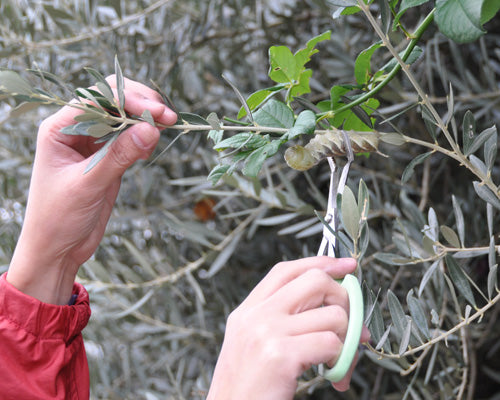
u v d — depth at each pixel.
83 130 0.67
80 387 0.91
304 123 0.67
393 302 0.77
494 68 1.36
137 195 1.63
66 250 0.86
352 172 1.38
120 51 1.61
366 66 0.75
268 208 1.31
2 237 1.71
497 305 1.22
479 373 1.57
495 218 1.23
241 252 1.70
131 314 1.45
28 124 1.75
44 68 1.59
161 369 1.79
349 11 0.71
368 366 1.49
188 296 1.75
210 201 1.58
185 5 1.61
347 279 0.67
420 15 1.40
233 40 1.72
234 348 0.65
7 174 1.75
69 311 0.88
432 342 0.77
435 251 0.82
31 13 1.61
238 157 0.70
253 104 0.78
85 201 0.82
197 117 0.73
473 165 0.76
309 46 0.75
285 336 0.63
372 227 1.43
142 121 0.71
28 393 0.82
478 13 0.59
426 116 0.73
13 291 0.84
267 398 0.62
